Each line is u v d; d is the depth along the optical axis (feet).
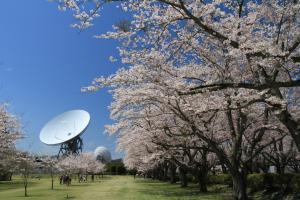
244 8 42.65
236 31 34.04
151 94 44.57
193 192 90.48
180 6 30.53
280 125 55.93
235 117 62.59
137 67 42.22
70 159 207.31
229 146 74.49
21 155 100.53
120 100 48.52
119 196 86.84
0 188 129.59
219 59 49.55
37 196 91.40
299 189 61.46
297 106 59.41
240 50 31.86
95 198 82.84
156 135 65.36
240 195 56.29
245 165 57.88
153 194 89.56
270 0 37.83
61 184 162.09
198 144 71.20
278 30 37.88
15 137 64.13
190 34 38.65
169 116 63.21
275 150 84.99
